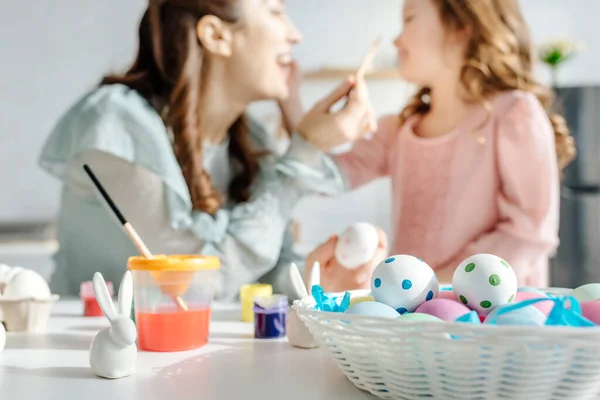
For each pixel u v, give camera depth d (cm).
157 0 129
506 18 134
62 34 274
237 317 92
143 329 68
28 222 267
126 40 277
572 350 43
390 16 288
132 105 117
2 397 50
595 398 49
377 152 150
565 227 285
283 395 51
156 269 67
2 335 66
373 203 288
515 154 123
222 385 54
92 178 70
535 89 140
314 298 60
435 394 48
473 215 129
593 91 279
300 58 289
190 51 125
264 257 118
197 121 128
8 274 82
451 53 131
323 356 66
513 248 120
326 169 127
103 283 58
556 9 297
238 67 131
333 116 122
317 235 286
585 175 281
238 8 127
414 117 146
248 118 154
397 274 63
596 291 63
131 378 56
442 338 43
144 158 112
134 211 112
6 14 271
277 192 122
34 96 273
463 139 132
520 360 43
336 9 288
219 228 116
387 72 275
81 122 116
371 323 46
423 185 136
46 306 79
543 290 72
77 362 62
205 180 125
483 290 60
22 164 273
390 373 48
